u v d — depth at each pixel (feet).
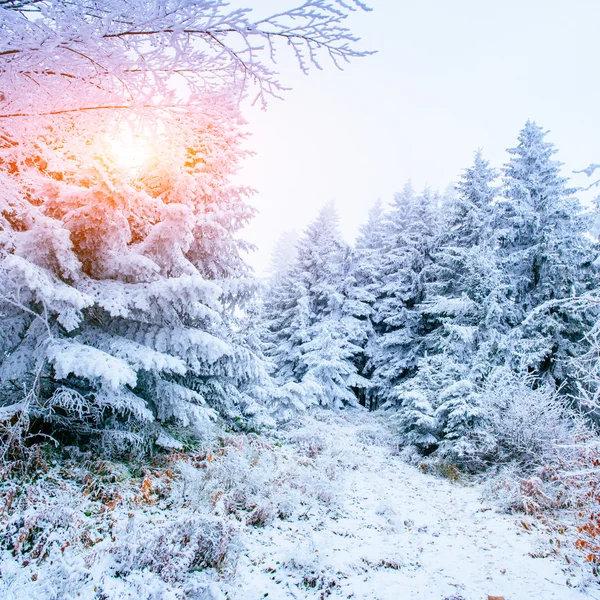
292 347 70.38
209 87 9.46
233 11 7.46
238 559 14.51
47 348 16.69
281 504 20.26
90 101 9.23
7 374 17.20
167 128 10.57
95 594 10.73
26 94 8.77
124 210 18.51
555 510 22.93
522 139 52.85
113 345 19.72
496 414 32.65
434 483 30.78
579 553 17.57
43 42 7.36
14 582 10.35
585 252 41.78
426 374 43.24
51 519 13.42
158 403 23.35
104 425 20.63
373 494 26.25
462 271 55.31
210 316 21.77
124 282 21.16
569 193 47.01
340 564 15.89
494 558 17.69
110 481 17.62
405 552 17.85
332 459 31.17
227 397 32.58
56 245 16.55
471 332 45.03
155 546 12.95
